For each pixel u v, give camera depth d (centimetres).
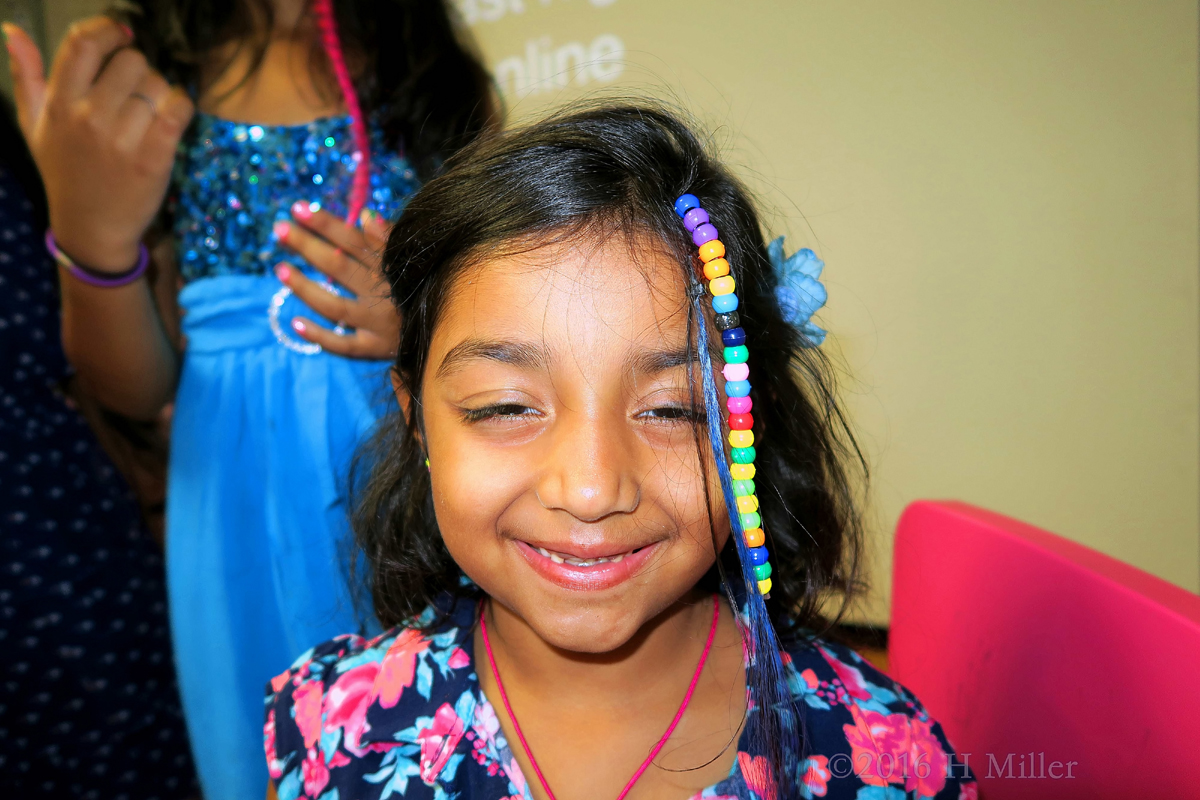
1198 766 48
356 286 96
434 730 63
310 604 95
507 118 113
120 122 88
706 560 54
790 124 175
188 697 96
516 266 52
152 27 101
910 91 170
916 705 66
